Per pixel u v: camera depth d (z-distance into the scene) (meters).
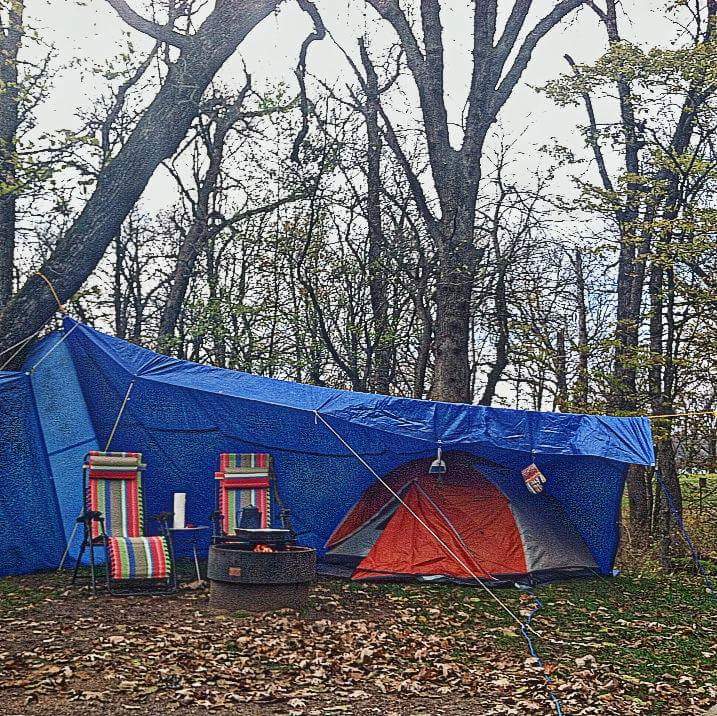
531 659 6.79
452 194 13.72
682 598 10.07
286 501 11.02
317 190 18.11
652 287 13.51
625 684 6.35
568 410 13.88
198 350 19.39
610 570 11.37
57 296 10.73
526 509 10.64
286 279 19.22
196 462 10.74
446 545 10.16
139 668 6.02
